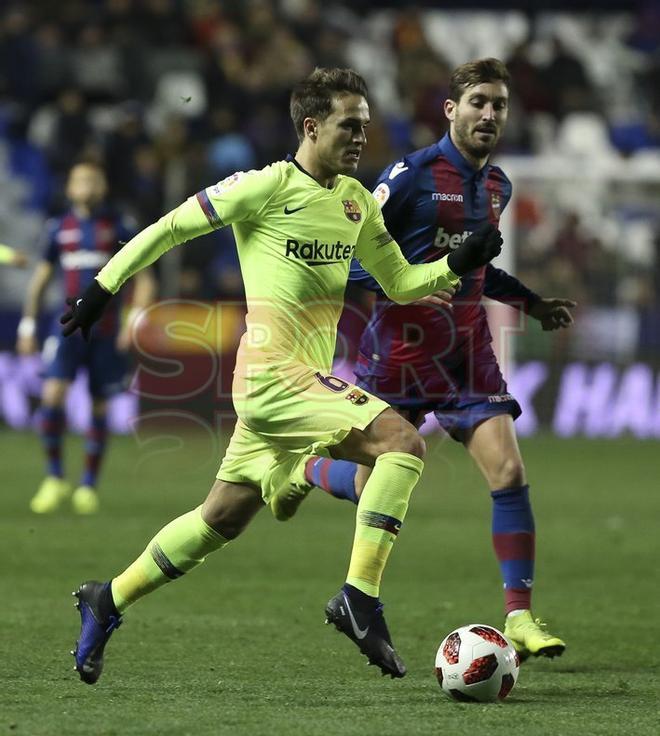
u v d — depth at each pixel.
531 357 62.53
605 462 54.16
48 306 66.12
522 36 87.81
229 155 64.88
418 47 76.25
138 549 32.84
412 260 21.97
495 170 22.53
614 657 21.67
